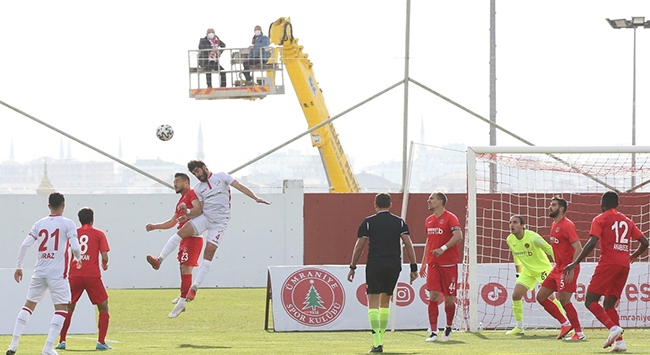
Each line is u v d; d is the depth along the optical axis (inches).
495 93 3319.4
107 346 1477.6
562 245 1595.7
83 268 1469.0
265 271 3105.3
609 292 1418.6
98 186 3161.9
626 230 1421.0
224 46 3442.4
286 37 3422.7
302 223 3120.1
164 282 3078.2
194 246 1825.8
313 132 3496.6
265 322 1868.8
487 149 1850.4
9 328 1756.9
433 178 3302.2
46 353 1333.7
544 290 1622.8
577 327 1609.3
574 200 3034.0
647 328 1927.9
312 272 1866.4
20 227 3048.7
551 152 1843.0
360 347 1488.7
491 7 3314.5
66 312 1357.0
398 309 1898.4
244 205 3100.4
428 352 1390.3
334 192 3321.9
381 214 1390.3
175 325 1973.4
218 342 1599.4
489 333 1779.0
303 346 1512.1
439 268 1620.3
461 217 3102.9
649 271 1961.1
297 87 3464.6
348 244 3139.8
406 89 3021.7
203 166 1819.6
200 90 3405.5
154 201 3083.2
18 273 1354.6
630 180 3129.9
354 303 1868.8
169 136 3063.5
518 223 1721.2
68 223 1353.3
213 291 2908.5
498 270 1950.1
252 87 3378.4
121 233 3070.9
